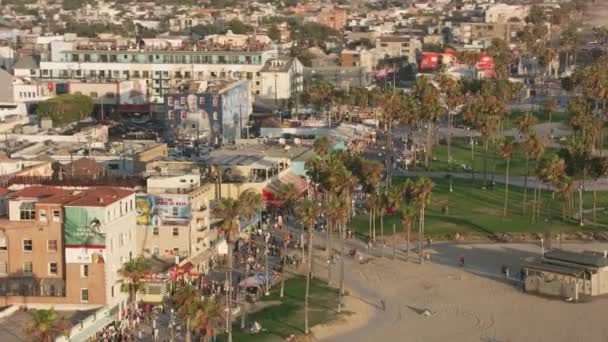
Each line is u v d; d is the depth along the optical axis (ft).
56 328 605.31
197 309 594.65
